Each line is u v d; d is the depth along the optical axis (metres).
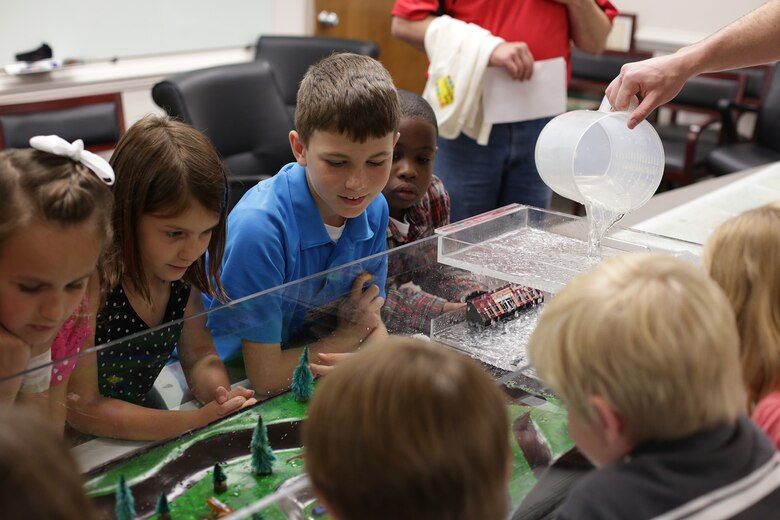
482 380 0.70
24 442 0.53
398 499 0.65
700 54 1.52
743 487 0.72
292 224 1.39
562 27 2.36
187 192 1.17
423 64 4.61
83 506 0.57
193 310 1.36
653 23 4.48
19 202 0.92
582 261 1.38
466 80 2.24
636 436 0.73
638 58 4.20
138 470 0.96
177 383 1.06
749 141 3.89
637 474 0.72
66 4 3.20
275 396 1.12
